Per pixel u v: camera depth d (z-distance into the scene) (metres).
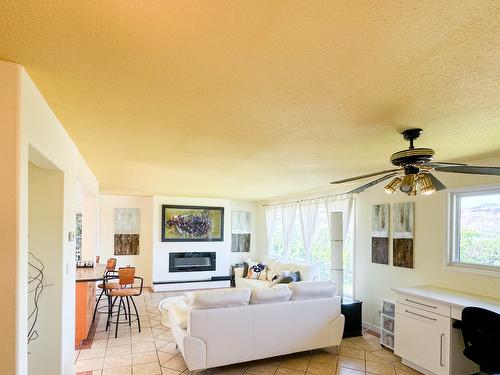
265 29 1.19
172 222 8.35
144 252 8.52
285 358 3.98
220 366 3.70
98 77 1.63
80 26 1.18
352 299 5.07
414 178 2.45
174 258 8.34
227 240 8.86
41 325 2.51
